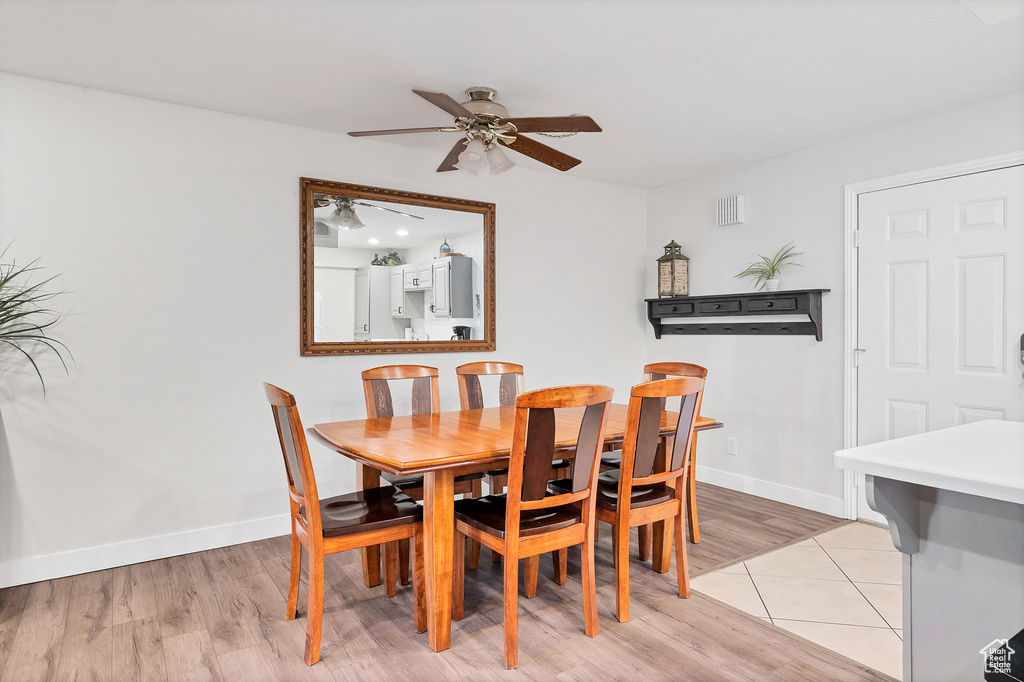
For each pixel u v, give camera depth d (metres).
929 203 3.33
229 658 2.15
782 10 2.22
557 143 3.82
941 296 3.29
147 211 3.06
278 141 3.42
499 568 3.02
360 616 2.47
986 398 3.11
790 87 2.93
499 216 4.27
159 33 2.39
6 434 2.75
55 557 2.85
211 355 3.23
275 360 3.43
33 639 2.28
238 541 3.32
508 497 2.10
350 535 2.20
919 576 1.36
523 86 2.91
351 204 3.65
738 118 3.37
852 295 3.67
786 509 3.90
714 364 4.54
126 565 3.01
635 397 2.32
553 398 2.08
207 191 3.21
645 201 5.10
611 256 4.88
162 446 3.11
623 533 2.39
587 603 2.29
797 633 2.32
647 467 2.45
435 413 3.18
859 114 3.31
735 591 2.68
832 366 3.79
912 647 1.37
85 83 2.87
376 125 3.47
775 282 3.99
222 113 3.26
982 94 3.03
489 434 2.54
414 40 2.45
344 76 2.80
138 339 3.04
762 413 4.20
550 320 4.53
